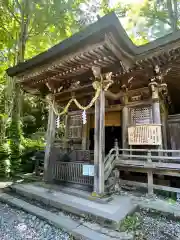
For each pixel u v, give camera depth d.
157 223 3.40
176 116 6.86
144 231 3.07
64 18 10.73
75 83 5.12
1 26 10.38
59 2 10.20
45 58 4.14
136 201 4.21
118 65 4.12
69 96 5.72
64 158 5.62
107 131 9.33
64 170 5.10
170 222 3.42
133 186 5.47
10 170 7.59
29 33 10.74
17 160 8.02
